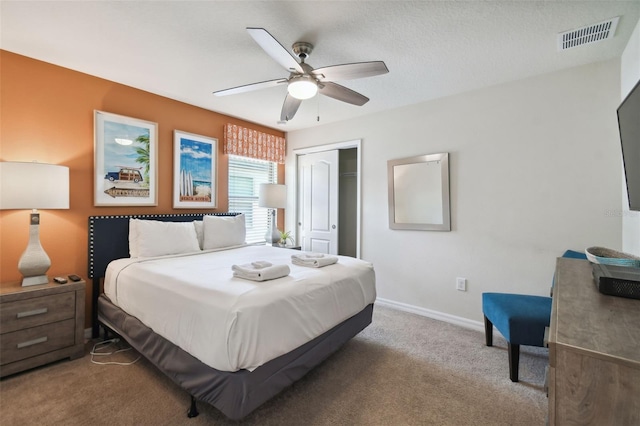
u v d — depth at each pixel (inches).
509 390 75.4
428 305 127.9
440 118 124.0
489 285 112.8
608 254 67.3
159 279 78.2
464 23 74.0
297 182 181.5
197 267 89.0
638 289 36.1
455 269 120.6
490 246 112.5
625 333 26.8
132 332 82.3
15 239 91.6
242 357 55.1
